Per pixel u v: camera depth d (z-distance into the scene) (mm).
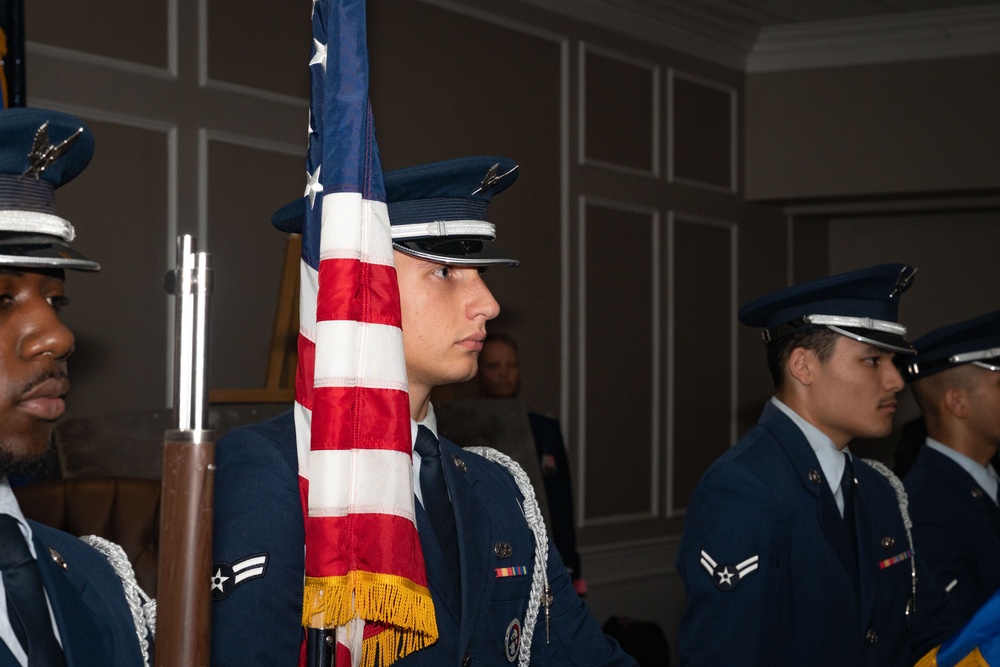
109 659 1021
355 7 1203
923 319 7125
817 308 2000
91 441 2717
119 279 3654
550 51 5383
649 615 5895
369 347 1164
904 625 2006
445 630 1262
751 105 6555
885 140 6227
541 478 3467
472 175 1329
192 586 909
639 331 5906
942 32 6000
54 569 1010
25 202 982
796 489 1900
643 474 5926
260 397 3053
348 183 1174
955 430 2477
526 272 5227
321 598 1100
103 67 3613
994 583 2357
